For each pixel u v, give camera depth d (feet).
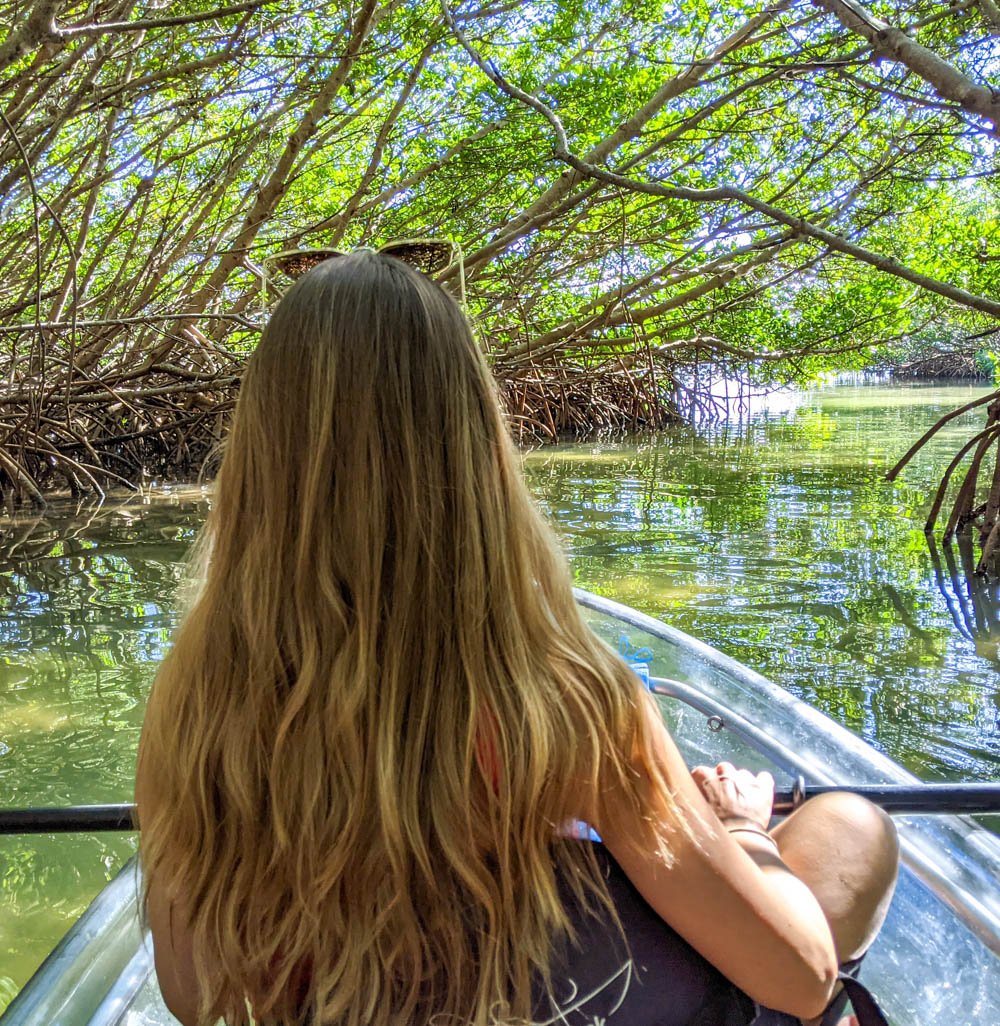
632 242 30.40
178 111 27.50
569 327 32.83
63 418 31.17
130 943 4.62
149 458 36.50
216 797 2.86
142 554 18.48
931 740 9.05
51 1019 4.06
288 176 28.12
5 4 19.31
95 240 33.94
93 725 9.70
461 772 2.70
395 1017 2.81
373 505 2.72
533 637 2.83
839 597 14.14
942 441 40.24
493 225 31.09
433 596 2.74
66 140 29.35
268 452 2.83
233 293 36.04
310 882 2.73
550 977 2.83
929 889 5.06
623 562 16.63
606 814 2.79
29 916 6.57
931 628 12.57
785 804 4.89
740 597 14.20
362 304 2.81
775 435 46.93
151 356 31.40
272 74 24.94
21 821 5.00
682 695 7.80
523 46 27.96
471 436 2.84
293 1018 3.00
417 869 2.77
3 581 16.29
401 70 26.18
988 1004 4.31
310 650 2.71
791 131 25.93
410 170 31.58
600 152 24.59
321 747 2.71
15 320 31.76
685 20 27.45
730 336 43.78
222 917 2.85
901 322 39.86
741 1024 2.95
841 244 15.35
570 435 50.88
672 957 2.91
